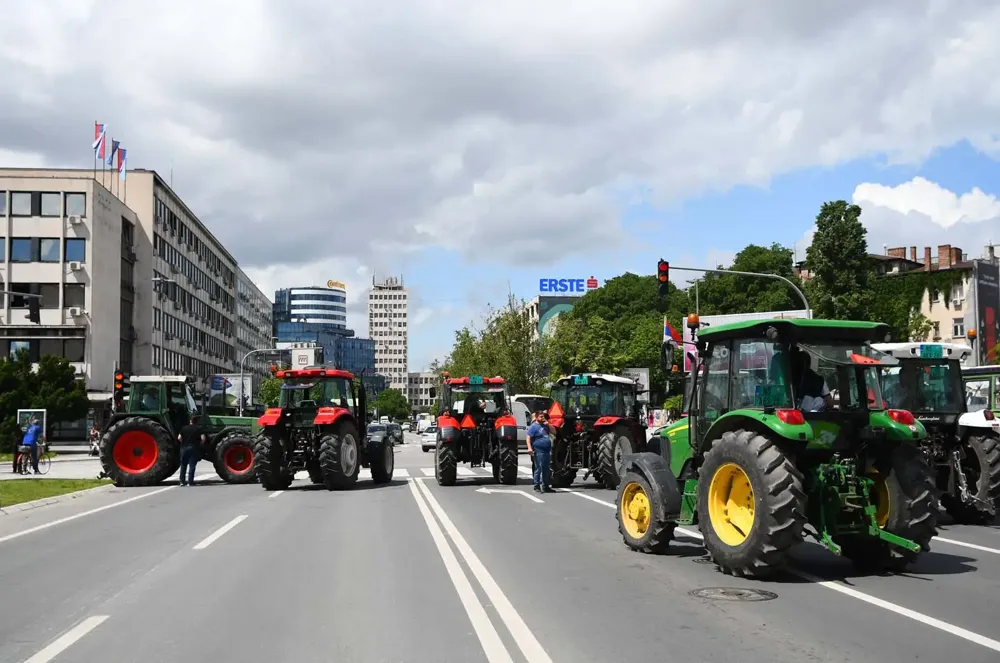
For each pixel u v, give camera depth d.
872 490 9.41
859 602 7.87
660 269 27.08
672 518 10.47
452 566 9.92
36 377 47.56
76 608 7.90
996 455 13.48
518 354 62.91
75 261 57.09
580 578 9.16
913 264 79.88
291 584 8.91
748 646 6.36
